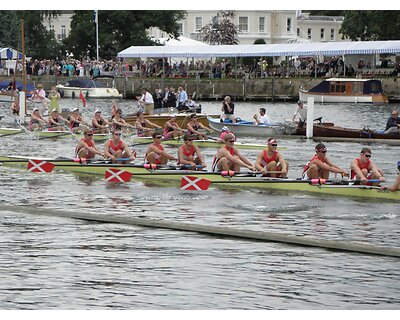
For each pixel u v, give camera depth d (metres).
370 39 107.75
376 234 22.52
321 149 27.75
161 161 31.52
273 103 83.06
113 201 27.30
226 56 89.50
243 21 125.25
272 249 21.06
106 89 90.44
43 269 19.27
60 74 104.00
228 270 19.23
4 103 80.50
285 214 25.08
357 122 60.75
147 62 102.50
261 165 29.12
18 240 21.92
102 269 19.28
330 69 88.81
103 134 46.03
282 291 17.81
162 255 20.47
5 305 17.00
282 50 86.88
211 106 78.94
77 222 24.17
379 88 79.75
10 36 119.50
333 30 135.88
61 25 141.00
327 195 27.66
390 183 30.61
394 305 17.03
